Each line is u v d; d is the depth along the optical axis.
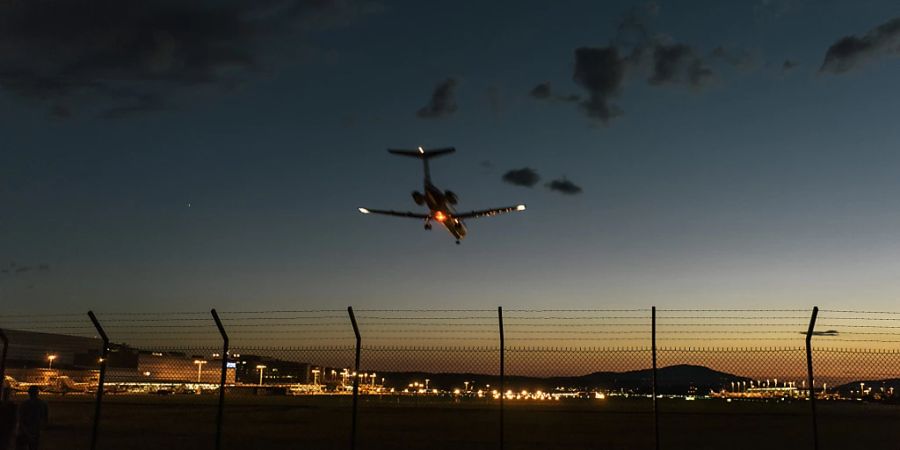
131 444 24.83
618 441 29.53
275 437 29.61
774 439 31.84
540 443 27.98
